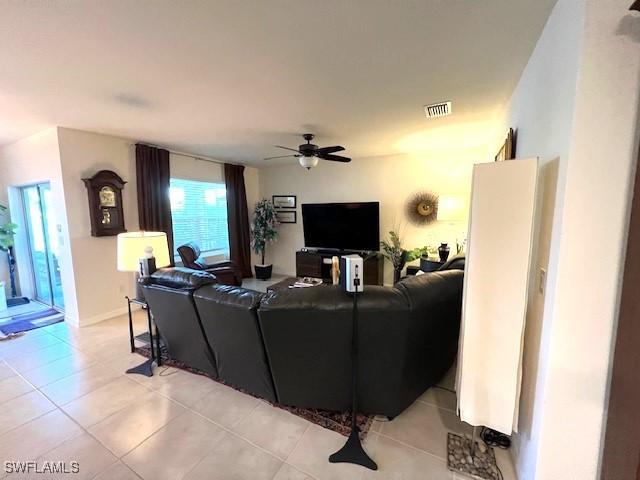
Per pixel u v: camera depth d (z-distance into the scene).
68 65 1.88
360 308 1.57
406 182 4.90
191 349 2.30
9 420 1.92
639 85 1.00
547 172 1.36
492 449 1.66
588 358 1.15
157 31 1.54
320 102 2.56
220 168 5.43
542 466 1.24
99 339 3.12
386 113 2.85
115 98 2.43
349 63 1.90
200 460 1.61
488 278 1.44
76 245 3.41
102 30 1.52
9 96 2.37
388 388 1.79
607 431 1.13
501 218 1.38
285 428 1.84
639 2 0.84
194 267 4.12
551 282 1.21
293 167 5.89
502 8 1.38
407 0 1.33
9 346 2.97
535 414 1.31
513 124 2.28
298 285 4.04
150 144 4.09
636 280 0.98
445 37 1.62
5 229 4.02
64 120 3.00
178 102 2.53
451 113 2.88
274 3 1.33
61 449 1.69
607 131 1.05
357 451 1.61
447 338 2.01
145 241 2.49
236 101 2.52
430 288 1.73
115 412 1.99
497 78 2.10
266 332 1.71
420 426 1.86
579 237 1.11
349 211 5.10
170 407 2.04
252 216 6.16
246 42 1.65
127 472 1.54
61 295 4.02
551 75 1.37
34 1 1.29
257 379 2.00
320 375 1.81
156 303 2.27
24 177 3.85
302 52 1.77
